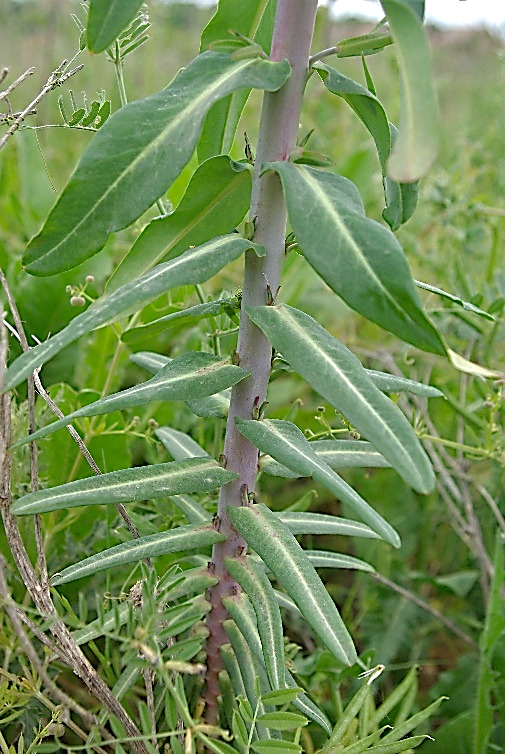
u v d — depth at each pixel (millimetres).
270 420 586
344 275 511
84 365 865
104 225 541
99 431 759
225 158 571
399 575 845
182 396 564
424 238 1188
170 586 598
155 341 898
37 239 542
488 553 854
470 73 1728
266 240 571
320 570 885
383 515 872
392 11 498
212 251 550
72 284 879
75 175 535
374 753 591
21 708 646
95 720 550
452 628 804
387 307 508
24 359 525
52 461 774
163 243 599
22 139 1021
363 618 831
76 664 568
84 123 615
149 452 825
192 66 555
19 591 728
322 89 1473
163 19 1574
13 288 908
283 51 560
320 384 529
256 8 610
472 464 886
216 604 620
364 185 1177
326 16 1354
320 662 696
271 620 579
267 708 594
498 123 1394
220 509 607
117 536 745
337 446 651
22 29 1491
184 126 539
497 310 860
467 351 940
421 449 513
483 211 1008
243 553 610
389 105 1371
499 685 713
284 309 562
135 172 537
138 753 581
